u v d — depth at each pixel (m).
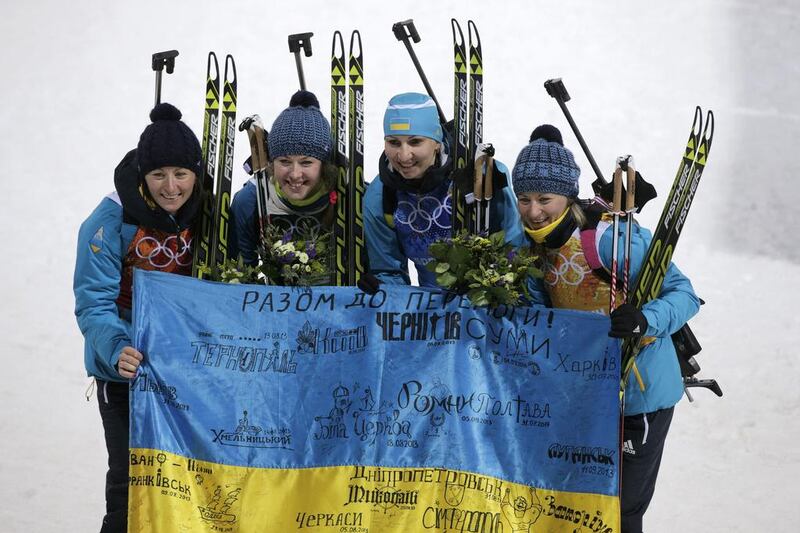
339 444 10.97
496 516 10.72
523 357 10.76
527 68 29.33
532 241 11.14
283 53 29.69
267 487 10.93
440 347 10.93
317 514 10.91
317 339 11.05
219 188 11.40
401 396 10.93
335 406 11.00
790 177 25.28
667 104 28.16
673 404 10.95
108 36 31.12
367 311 11.03
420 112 11.15
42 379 16.77
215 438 10.94
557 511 10.63
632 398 10.80
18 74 29.16
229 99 11.55
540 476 10.68
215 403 10.97
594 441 10.55
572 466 10.60
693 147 10.69
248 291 11.05
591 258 10.66
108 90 28.36
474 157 11.33
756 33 32.50
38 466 14.43
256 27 31.22
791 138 27.17
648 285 10.55
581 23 32.19
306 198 11.30
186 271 11.32
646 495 11.23
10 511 13.33
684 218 10.68
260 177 11.48
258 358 11.03
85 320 10.93
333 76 11.53
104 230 10.94
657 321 10.42
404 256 12.15
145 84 28.69
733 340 18.36
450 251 10.82
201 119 26.92
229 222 11.86
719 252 21.78
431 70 28.31
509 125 26.34
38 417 15.70
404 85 27.50
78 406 16.08
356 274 11.35
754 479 14.51
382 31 30.61
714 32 32.41
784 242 22.44
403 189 11.57
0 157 25.12
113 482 11.38
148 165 10.62
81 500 13.68
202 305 11.01
